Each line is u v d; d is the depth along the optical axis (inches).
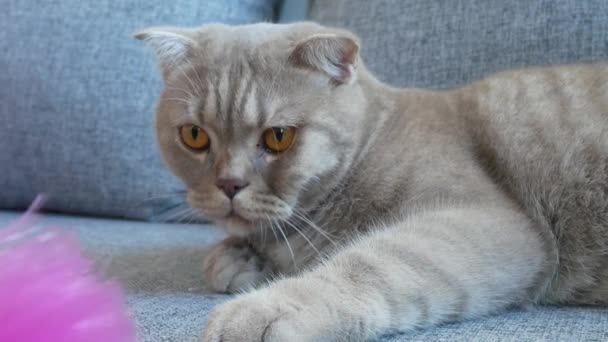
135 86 22.8
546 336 11.1
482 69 19.6
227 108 14.5
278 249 15.3
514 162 15.1
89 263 9.1
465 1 20.3
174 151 15.7
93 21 23.3
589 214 14.4
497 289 12.6
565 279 14.4
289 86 14.7
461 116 16.1
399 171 14.7
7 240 8.7
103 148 22.7
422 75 20.4
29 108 23.2
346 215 15.0
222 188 14.4
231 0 24.2
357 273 11.5
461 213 13.4
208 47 15.5
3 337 6.9
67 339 7.2
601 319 12.3
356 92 15.5
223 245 15.7
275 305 10.7
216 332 10.3
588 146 14.7
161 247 18.4
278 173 14.5
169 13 23.2
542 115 15.4
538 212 14.7
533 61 18.9
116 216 23.3
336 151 15.0
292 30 15.9
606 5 18.5
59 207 23.5
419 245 12.2
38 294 7.4
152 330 11.4
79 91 22.9
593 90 15.4
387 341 11.1
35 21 23.6
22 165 23.3
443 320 11.9
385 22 21.3
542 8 19.1
